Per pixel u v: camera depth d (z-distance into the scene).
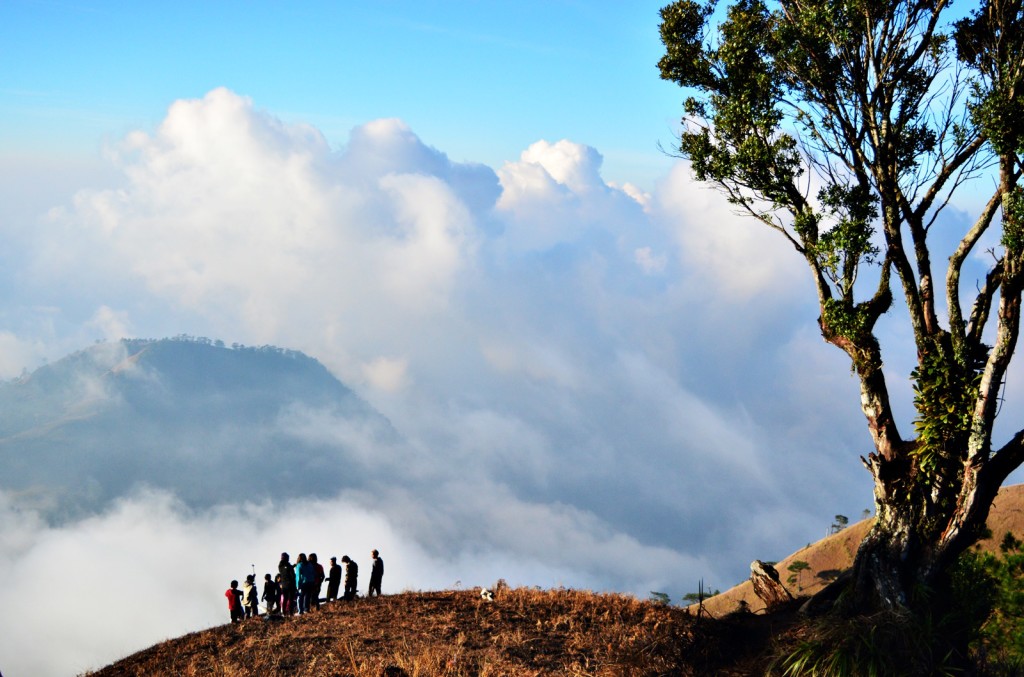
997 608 14.09
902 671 11.38
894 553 13.00
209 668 14.77
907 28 13.43
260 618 19.06
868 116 13.63
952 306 13.52
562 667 13.85
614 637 15.22
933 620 12.26
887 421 14.05
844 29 13.22
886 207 13.80
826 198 14.17
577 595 18.78
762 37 14.44
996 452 12.96
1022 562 14.38
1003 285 12.46
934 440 13.24
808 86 14.11
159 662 15.75
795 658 11.98
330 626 17.06
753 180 14.56
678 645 13.59
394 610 18.22
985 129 12.32
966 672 11.89
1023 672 12.54
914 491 13.28
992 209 13.32
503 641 15.28
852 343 14.42
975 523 12.78
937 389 13.32
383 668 13.85
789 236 14.91
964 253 13.53
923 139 13.98
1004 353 12.48
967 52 13.81
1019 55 12.61
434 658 14.21
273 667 14.44
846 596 13.11
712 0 15.27
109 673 16.03
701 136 15.21
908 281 13.88
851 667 11.42
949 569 14.02
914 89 14.06
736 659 13.05
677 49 15.15
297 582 21.62
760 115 14.20
